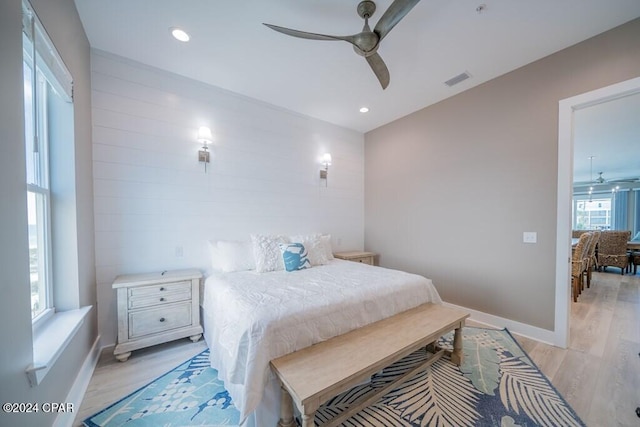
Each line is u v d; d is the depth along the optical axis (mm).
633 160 5762
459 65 2520
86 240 2010
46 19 1374
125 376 1887
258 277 2389
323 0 1760
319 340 1603
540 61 2420
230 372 1390
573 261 3604
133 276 2365
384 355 1462
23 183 1044
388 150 4004
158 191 2602
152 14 1903
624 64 1974
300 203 3666
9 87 968
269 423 1360
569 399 1632
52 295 1689
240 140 3121
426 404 1603
